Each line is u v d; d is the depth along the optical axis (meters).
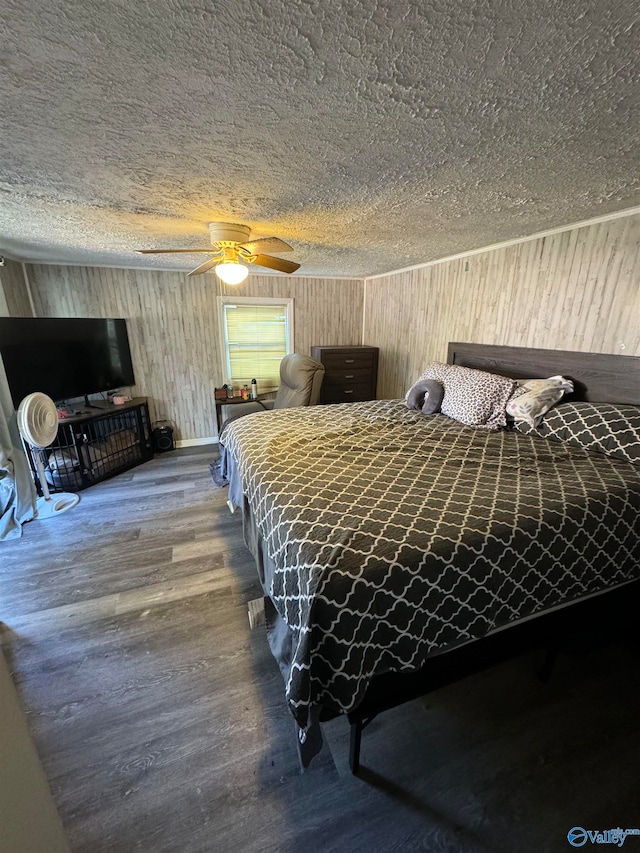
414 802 1.12
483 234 2.44
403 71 0.82
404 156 1.28
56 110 0.98
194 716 1.38
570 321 2.31
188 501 3.09
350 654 1.02
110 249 2.94
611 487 1.46
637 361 1.96
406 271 3.88
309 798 1.14
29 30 0.68
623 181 1.53
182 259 3.43
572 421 2.01
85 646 1.69
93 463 3.42
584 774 1.20
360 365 4.40
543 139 1.16
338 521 1.26
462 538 1.16
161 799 1.13
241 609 1.92
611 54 0.77
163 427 4.25
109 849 1.02
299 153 1.25
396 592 1.06
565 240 2.26
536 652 1.65
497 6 0.65
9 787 0.58
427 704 1.42
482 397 2.39
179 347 4.21
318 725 1.05
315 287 4.59
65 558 2.32
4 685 0.65
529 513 1.28
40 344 3.06
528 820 1.08
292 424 2.47
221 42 0.73
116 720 1.37
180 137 1.14
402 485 1.53
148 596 2.00
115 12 0.65
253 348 4.58
